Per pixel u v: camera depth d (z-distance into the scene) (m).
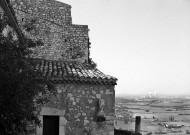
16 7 15.55
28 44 8.51
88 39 17.31
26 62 8.23
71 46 16.62
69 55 16.52
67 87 12.30
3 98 7.05
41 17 16.11
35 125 11.94
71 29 16.78
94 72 13.45
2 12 10.32
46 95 12.07
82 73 12.77
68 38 16.69
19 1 15.70
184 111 145.88
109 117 12.41
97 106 12.39
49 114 12.12
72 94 12.32
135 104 199.00
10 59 7.36
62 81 12.07
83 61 16.47
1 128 7.55
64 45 16.56
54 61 15.73
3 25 7.79
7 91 7.06
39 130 11.96
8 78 6.99
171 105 196.50
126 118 81.25
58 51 16.38
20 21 15.61
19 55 7.75
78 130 12.24
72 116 12.27
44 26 16.14
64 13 16.88
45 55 15.99
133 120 82.62
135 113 122.50
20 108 7.41
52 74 11.95
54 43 16.31
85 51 16.62
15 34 13.19
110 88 12.55
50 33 16.25
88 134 12.26
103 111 12.34
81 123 12.28
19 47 7.85
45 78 8.67
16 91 7.16
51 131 12.33
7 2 10.49
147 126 77.88
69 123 12.23
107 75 12.84
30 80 7.68
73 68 13.95
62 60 16.38
